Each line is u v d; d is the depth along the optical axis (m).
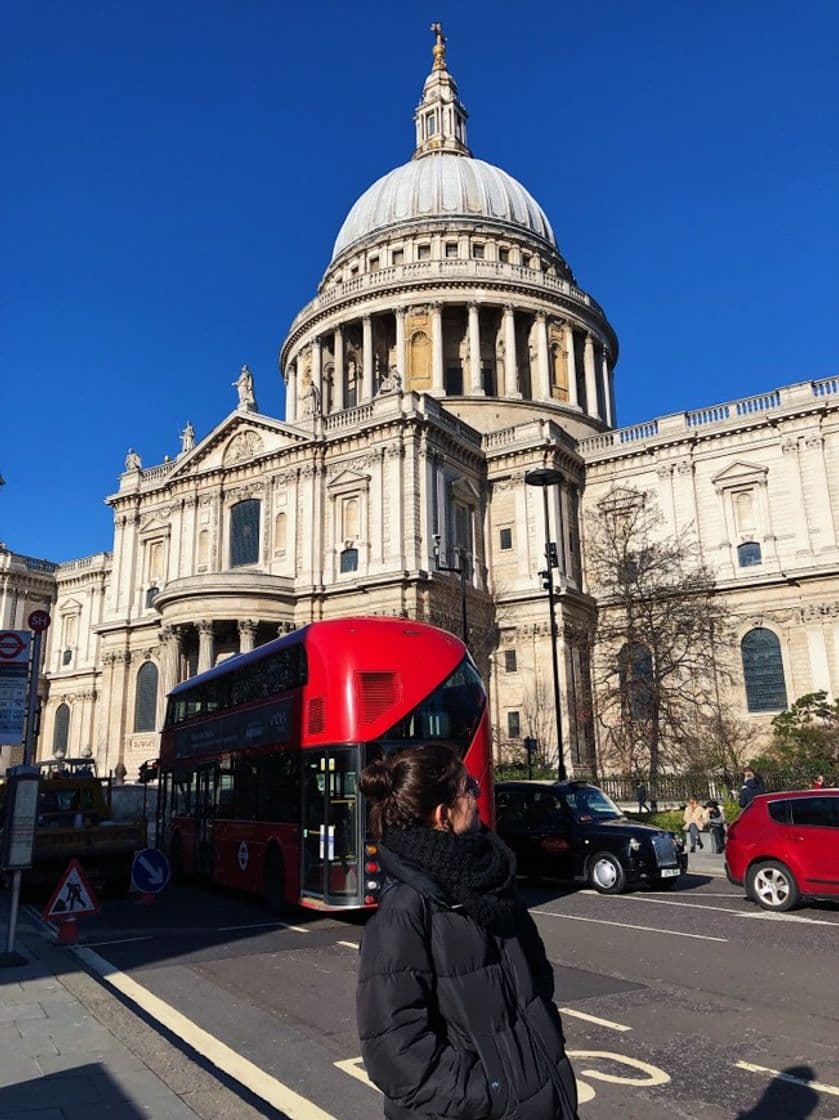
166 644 56.81
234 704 24.39
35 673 15.86
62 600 89.69
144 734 63.50
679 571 55.31
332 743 18.20
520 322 78.44
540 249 84.81
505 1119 3.41
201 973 13.81
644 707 46.16
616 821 23.45
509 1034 3.57
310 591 54.97
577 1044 9.60
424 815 3.94
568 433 68.56
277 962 14.70
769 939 15.53
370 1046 3.47
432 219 82.56
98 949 15.97
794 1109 7.68
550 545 38.31
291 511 57.81
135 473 68.88
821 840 18.31
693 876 26.08
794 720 44.19
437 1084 3.37
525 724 55.72
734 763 42.75
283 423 58.88
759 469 56.84
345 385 77.75
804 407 55.38
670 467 60.44
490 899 3.66
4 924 19.34
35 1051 8.98
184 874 27.30
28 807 14.50
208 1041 9.95
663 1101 7.91
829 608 52.81
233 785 23.72
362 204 90.69
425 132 98.31
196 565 62.25
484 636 56.41
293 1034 10.28
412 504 53.69
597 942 15.51
